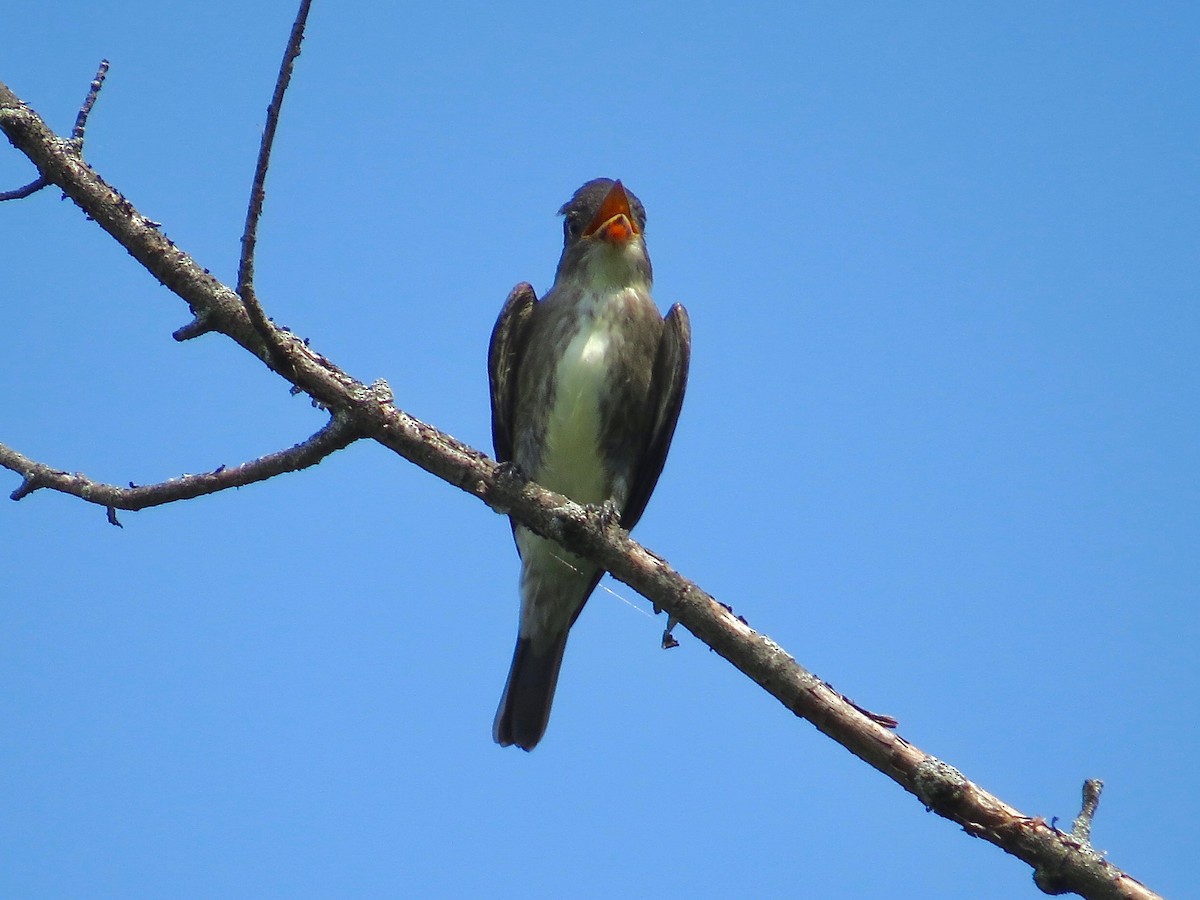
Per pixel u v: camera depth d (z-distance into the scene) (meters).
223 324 8.80
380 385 8.95
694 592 8.73
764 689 8.39
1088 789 7.57
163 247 8.88
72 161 8.86
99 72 9.05
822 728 8.12
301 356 8.80
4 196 8.85
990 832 7.53
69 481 9.02
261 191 8.09
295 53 7.74
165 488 8.82
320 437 8.84
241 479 8.84
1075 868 7.36
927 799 7.68
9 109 8.84
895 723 8.02
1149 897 7.27
